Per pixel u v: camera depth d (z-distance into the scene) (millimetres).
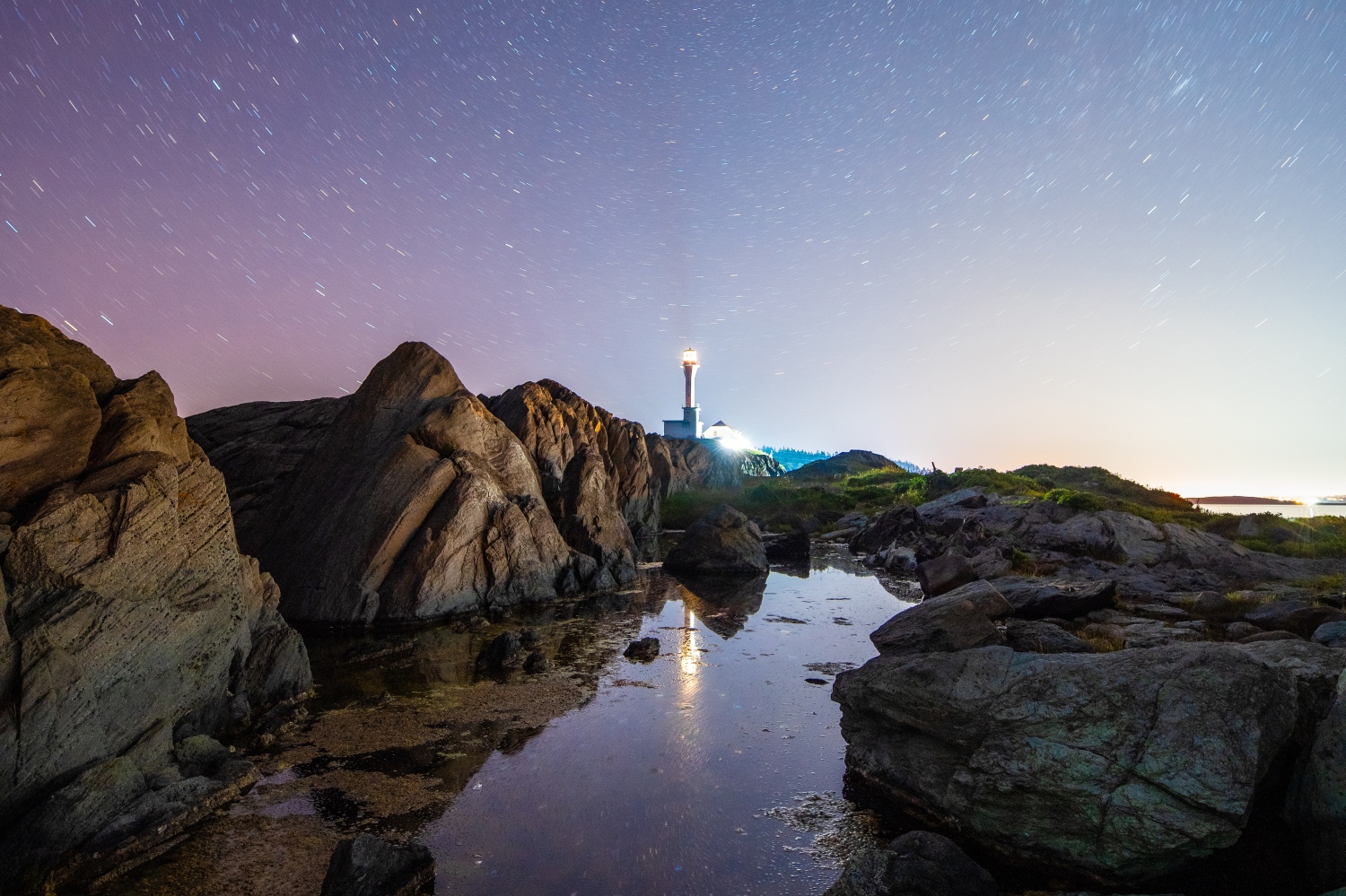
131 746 8594
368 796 8609
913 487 50594
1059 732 7500
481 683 12945
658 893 6727
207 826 7836
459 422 20672
